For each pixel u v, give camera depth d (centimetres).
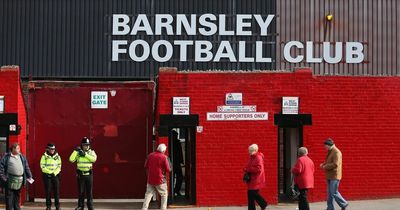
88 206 1524
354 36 2462
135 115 1725
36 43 2444
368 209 1500
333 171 1408
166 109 1631
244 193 1638
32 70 2433
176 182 1736
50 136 1711
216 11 2445
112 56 2436
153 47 2433
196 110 1641
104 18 2450
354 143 1691
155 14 2442
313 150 1664
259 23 2444
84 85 1723
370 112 1702
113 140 1719
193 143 1641
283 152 1753
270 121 1653
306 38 2450
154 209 1598
